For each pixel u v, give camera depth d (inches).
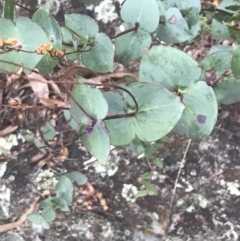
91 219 14.5
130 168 14.2
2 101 14.9
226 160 13.8
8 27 9.2
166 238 14.2
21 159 14.9
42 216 13.5
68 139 14.5
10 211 15.0
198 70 9.8
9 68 9.4
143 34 11.0
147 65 10.0
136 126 9.9
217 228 14.0
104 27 14.9
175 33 11.5
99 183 14.4
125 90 9.5
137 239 14.4
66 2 15.2
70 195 13.3
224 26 12.4
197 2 11.7
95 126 9.6
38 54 9.0
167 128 9.5
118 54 11.3
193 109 10.0
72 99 9.7
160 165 13.7
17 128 14.9
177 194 14.0
